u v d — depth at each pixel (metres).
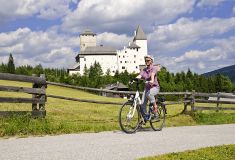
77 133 10.38
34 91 11.19
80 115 15.33
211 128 13.09
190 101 16.91
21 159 6.44
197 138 10.04
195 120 15.88
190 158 6.88
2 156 6.68
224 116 17.09
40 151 7.25
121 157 6.88
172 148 8.13
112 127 11.80
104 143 8.54
